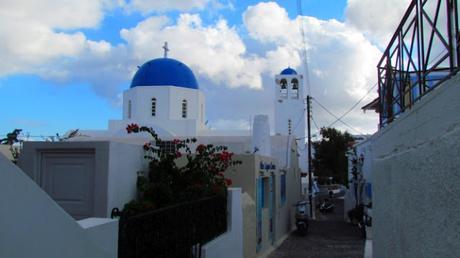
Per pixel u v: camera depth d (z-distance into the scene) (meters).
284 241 18.86
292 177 25.45
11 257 3.46
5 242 3.40
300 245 17.55
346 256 14.62
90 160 9.02
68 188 9.04
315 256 14.74
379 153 8.21
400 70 6.43
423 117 4.73
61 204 9.02
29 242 3.67
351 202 28.56
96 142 8.86
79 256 4.38
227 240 10.19
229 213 10.70
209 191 9.92
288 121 45.47
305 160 44.62
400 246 5.95
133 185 9.77
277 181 18.83
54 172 9.16
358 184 25.03
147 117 34.53
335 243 17.98
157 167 10.42
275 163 18.34
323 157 54.97
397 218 6.18
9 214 3.44
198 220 8.66
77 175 9.04
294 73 46.53
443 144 3.93
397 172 6.19
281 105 45.84
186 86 35.59
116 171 9.03
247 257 12.57
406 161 5.55
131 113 35.34
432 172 4.30
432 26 4.65
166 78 35.12
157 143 11.04
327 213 35.03
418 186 4.88
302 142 44.97
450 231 3.71
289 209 23.39
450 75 4.01
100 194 8.69
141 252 6.05
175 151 10.85
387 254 7.07
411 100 5.87
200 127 34.66
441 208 3.98
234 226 10.94
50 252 3.93
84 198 8.95
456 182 3.56
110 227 5.00
